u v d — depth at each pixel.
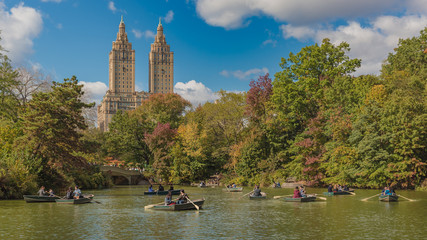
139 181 93.31
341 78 64.94
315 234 21.50
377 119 55.22
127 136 91.88
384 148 53.88
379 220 26.48
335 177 58.97
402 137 51.81
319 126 65.50
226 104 83.00
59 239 20.28
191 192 58.00
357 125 55.56
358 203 37.91
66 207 35.16
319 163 63.94
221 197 47.62
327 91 65.69
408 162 50.69
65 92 48.09
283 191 57.69
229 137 84.12
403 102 52.72
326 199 42.47
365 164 53.38
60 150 47.22
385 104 54.91
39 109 46.50
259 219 27.23
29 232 22.22
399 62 72.31
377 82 64.50
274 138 74.06
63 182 50.66
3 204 37.09
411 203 37.38
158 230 22.84
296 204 37.78
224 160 83.69
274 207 35.19
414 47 69.06
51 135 45.00
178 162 84.00
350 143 58.38
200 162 84.50
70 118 48.03
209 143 87.12
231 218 27.81
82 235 21.36
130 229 23.19
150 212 31.59
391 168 51.53
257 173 73.62
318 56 71.75
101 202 41.12
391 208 33.41
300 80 72.56
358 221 26.08
